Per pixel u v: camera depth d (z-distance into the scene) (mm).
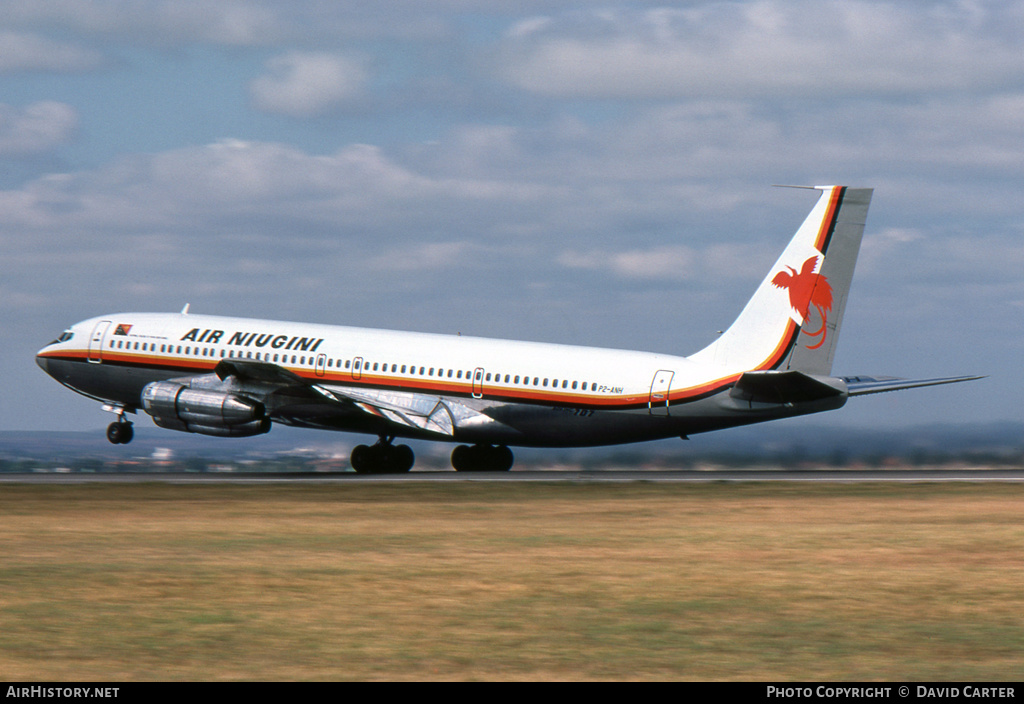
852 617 52000
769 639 47781
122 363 150000
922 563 65750
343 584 58969
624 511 93562
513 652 45469
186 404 137375
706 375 126938
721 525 83500
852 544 73062
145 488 116750
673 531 79938
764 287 126438
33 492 112625
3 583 59094
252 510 95562
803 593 57031
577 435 132750
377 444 145125
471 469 149875
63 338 155250
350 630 48969
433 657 44656
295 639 47344
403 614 52094
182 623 50094
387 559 67062
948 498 102562
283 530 81250
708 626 50031
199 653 45094
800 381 117875
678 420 128500
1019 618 51781
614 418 130125
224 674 42000
